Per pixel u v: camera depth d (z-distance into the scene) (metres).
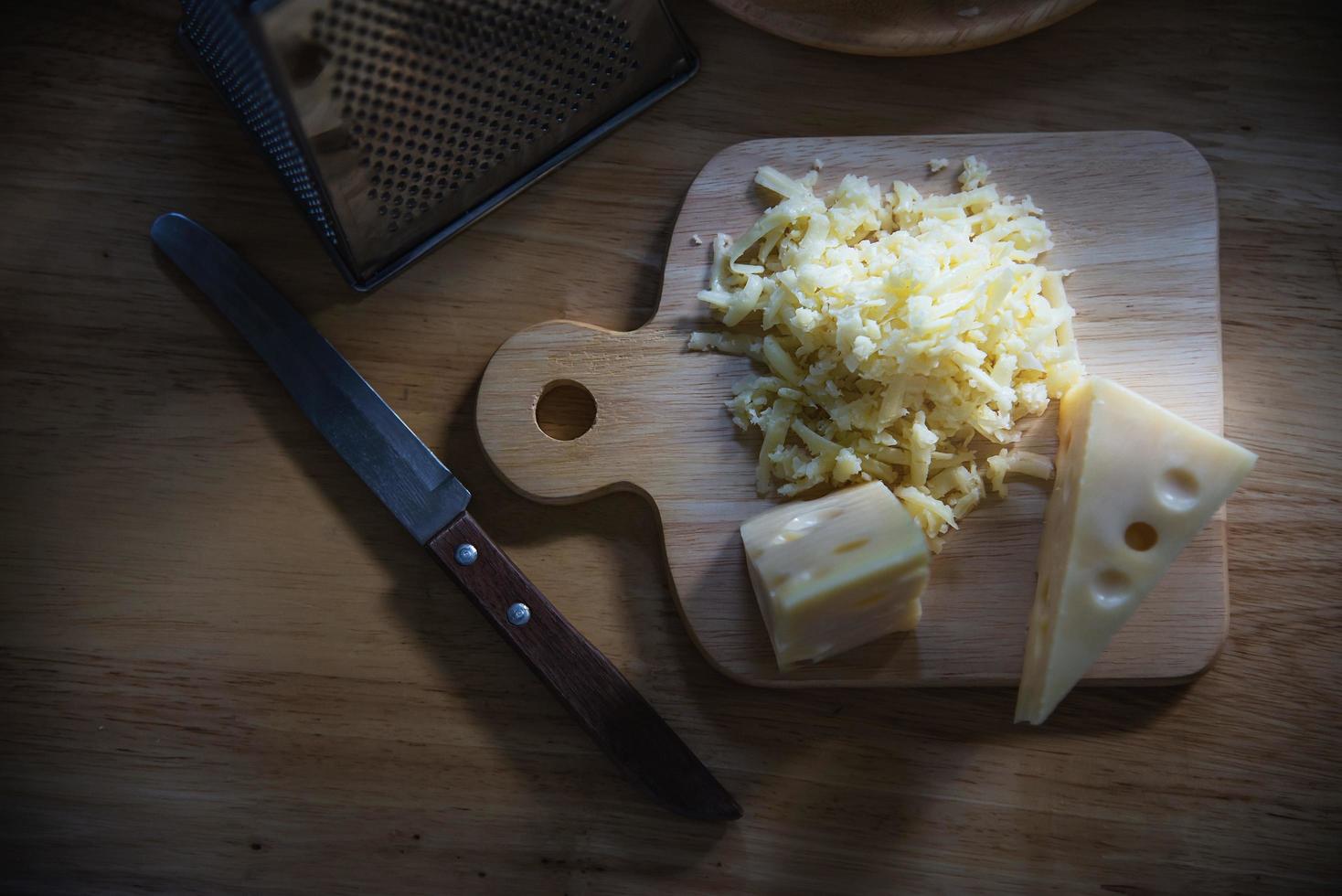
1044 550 0.38
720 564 0.39
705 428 0.40
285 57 0.35
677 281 0.41
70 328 0.42
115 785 0.39
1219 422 0.39
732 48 0.44
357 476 0.41
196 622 0.40
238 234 0.43
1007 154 0.41
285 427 0.41
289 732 0.39
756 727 0.39
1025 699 0.38
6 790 0.39
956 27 0.42
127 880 0.38
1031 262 0.40
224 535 0.40
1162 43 0.43
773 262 0.41
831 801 0.38
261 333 0.41
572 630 0.38
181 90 0.44
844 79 0.43
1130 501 0.37
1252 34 0.43
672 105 0.43
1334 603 0.39
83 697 0.39
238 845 0.38
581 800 0.38
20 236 0.43
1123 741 0.38
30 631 0.40
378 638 0.40
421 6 0.37
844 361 0.39
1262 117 0.42
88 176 0.43
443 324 0.42
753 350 0.40
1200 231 0.40
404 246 0.42
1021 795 0.38
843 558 0.36
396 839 0.38
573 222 0.42
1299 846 0.37
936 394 0.38
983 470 0.39
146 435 0.41
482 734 0.39
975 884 0.38
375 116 0.38
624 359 0.40
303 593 0.40
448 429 0.41
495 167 0.42
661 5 0.41
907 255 0.39
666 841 0.38
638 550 0.40
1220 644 0.38
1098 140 0.41
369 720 0.39
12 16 0.44
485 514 0.40
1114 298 0.40
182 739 0.39
